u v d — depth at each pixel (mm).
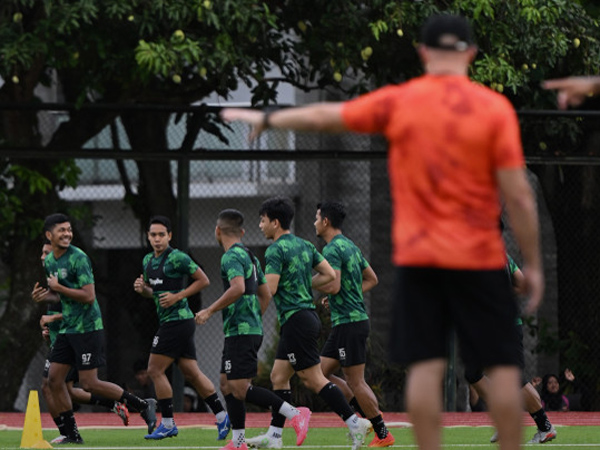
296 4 50219
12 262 57969
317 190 64438
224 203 66312
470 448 34031
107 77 49250
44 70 56438
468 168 15578
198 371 37125
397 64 53094
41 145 55688
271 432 32688
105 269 64438
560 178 58688
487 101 15648
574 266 60469
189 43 45406
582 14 52000
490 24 49125
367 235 64062
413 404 15930
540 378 56062
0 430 41750
